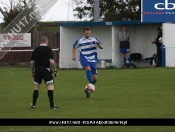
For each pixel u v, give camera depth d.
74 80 44.00
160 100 30.97
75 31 65.69
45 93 35.34
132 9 87.69
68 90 36.81
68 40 65.56
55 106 28.16
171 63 59.56
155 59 59.97
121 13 87.44
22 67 63.91
